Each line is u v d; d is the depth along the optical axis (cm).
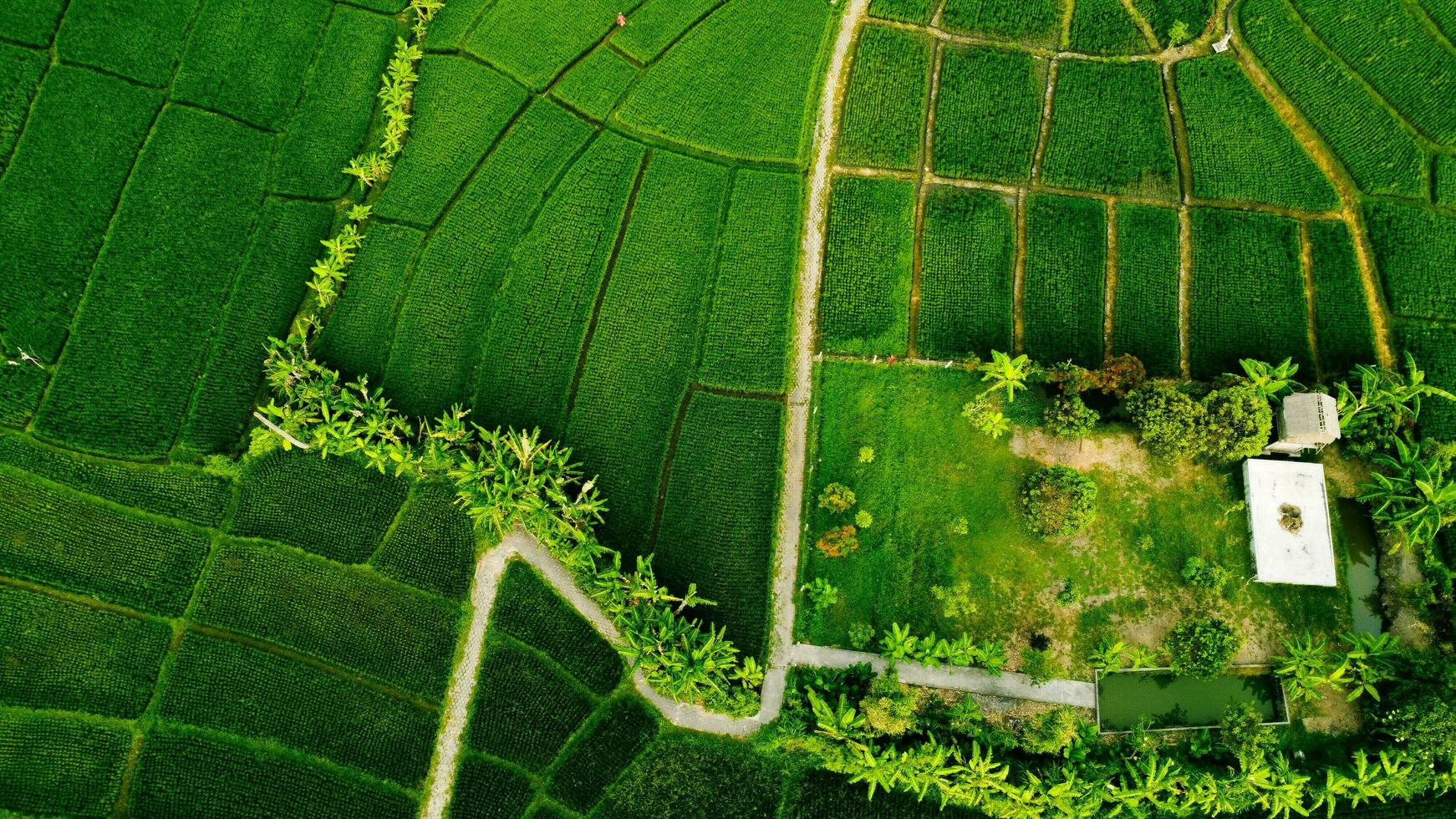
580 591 3484
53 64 3825
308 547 3506
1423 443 3328
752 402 3606
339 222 3828
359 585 3494
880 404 3591
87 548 3466
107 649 3412
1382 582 3391
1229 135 3797
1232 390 3288
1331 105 3794
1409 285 3612
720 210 3825
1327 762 3256
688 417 3612
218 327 3662
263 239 3756
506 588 3494
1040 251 3706
